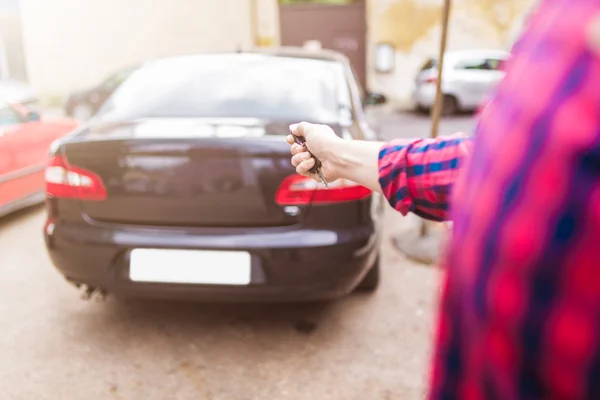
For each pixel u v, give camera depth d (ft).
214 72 9.87
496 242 1.14
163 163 7.28
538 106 1.08
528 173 1.08
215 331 8.66
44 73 42.63
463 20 42.65
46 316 9.15
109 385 7.28
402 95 44.45
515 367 1.15
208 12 41.93
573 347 1.05
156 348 8.18
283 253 7.22
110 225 7.54
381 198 9.62
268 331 8.65
